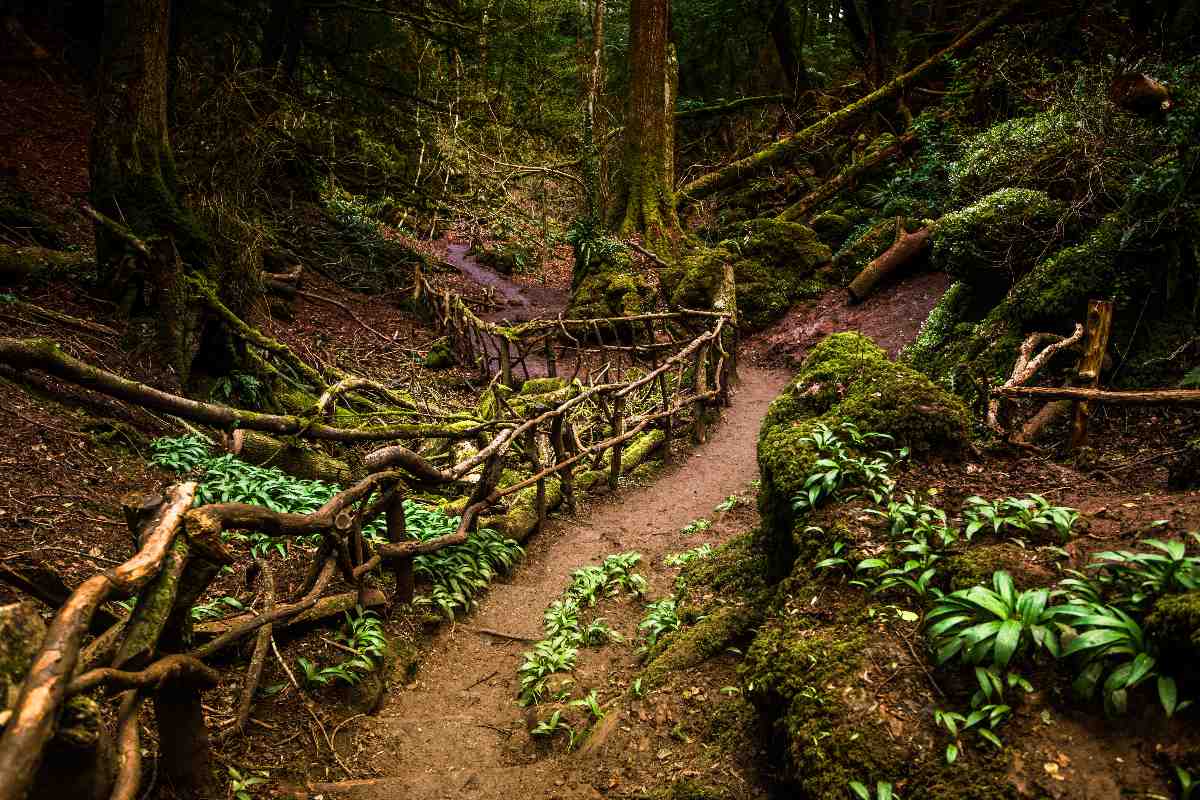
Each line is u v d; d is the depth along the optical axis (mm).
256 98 11164
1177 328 5383
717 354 9883
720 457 8320
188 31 10938
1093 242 6051
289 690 3674
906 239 11969
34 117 12930
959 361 7051
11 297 6984
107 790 2150
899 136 16656
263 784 3146
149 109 7723
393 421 8555
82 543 4391
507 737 3643
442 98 18125
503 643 4594
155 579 2496
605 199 17641
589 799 3051
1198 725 2098
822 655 2787
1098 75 8070
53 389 5973
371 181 18844
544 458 7211
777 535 4020
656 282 14789
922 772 2312
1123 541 2838
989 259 7582
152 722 3246
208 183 8539
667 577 5328
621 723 3426
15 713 1670
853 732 2463
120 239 7602
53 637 1876
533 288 18672
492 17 19469
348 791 3186
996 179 9109
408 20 14953
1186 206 5426
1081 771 2145
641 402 9711
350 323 12859
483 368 11797
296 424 5070
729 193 20359
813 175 19531
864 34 21016
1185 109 5402
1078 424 4660
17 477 4777
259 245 9047
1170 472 3912
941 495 3510
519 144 19875
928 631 2689
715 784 2885
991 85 13125
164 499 2713
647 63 16344
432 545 4824
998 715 2326
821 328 12086
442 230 20844
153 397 4262
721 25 22531
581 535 6305
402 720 3771
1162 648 2230
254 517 3119
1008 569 2766
